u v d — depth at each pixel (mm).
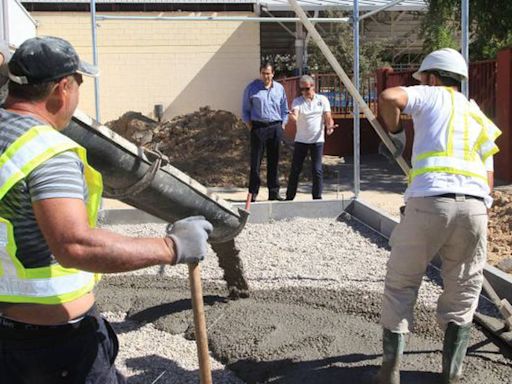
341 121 16922
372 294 5703
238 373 4414
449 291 3992
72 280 2434
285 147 14062
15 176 2178
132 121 16266
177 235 2416
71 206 2166
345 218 9023
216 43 18219
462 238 3793
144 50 18125
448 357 4000
